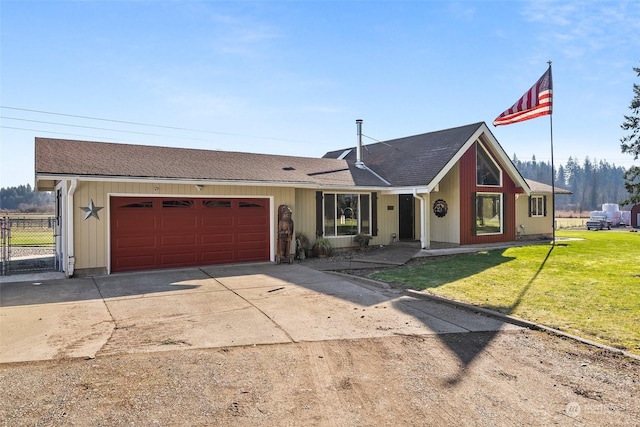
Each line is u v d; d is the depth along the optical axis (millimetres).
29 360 4621
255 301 7590
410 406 3629
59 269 11414
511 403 3693
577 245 17078
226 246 12250
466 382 4145
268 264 12383
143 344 5199
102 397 3744
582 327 5887
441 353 4977
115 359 4680
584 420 3385
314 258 13797
